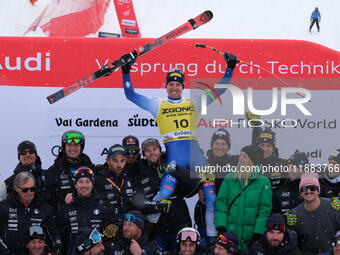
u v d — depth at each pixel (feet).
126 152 47.52
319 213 44.86
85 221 44.34
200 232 48.34
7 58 52.60
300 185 45.03
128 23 75.36
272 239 42.80
